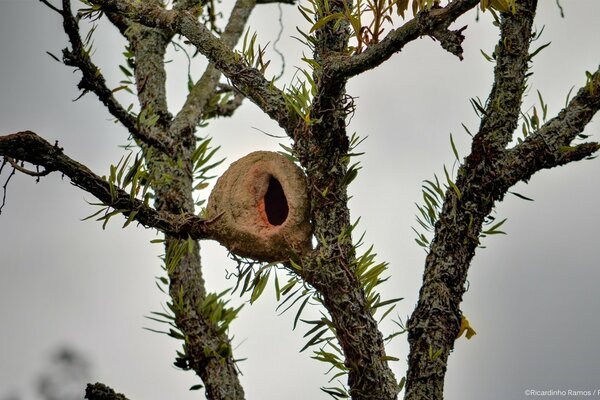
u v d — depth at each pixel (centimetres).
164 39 680
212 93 672
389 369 470
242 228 501
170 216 504
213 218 507
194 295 568
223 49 507
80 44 512
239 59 504
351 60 443
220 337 558
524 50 475
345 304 464
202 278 581
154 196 595
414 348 458
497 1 413
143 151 599
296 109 475
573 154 465
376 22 443
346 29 475
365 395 462
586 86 478
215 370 547
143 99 647
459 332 479
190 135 632
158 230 502
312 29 457
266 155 525
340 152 478
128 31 684
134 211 483
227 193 517
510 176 464
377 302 473
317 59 475
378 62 437
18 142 454
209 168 636
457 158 471
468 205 464
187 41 609
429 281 464
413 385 452
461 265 463
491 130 468
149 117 624
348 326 464
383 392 462
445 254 464
